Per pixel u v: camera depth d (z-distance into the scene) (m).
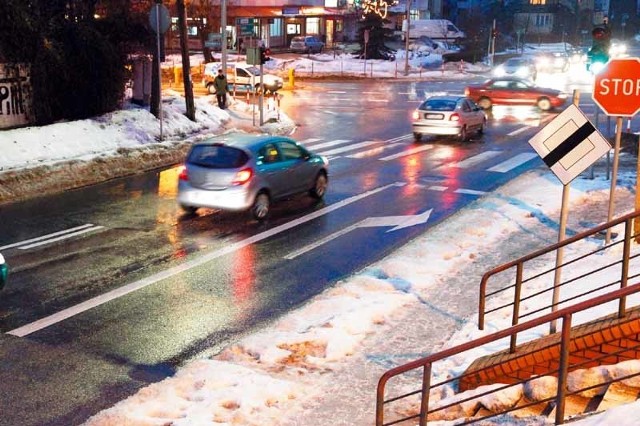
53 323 9.13
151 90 26.50
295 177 15.48
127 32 26.27
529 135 26.94
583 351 6.45
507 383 6.83
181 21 26.62
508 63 53.62
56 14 25.22
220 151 14.52
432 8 96.00
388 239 13.18
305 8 68.81
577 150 7.52
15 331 8.87
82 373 7.81
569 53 72.38
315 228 13.97
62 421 6.82
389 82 51.22
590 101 37.72
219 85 31.84
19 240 12.87
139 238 13.11
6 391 7.37
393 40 76.88
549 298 9.55
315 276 11.13
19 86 22.03
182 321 9.31
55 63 22.77
